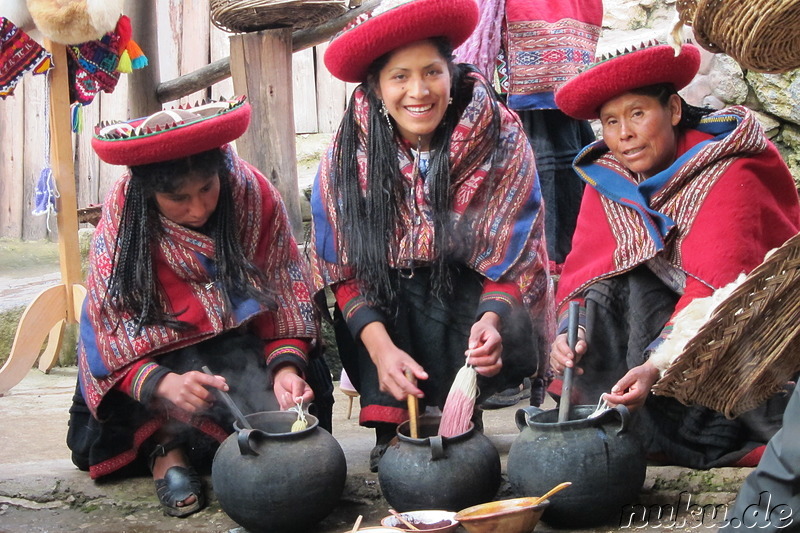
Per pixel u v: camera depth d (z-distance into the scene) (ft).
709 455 8.16
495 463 7.54
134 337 8.41
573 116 8.78
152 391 8.16
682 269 8.18
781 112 15.90
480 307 8.54
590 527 7.37
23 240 20.63
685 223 8.24
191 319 8.55
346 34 8.21
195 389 7.96
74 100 13.84
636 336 8.48
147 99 15.25
